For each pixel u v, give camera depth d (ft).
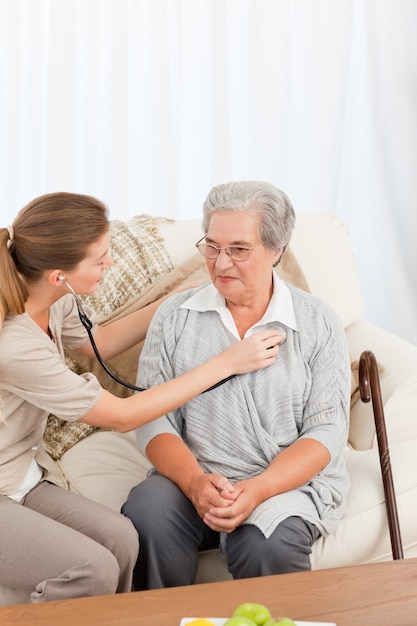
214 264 6.78
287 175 12.17
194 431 6.92
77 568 5.85
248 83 11.91
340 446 6.84
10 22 10.86
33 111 11.23
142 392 6.43
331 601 5.17
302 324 7.05
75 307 7.13
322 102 12.07
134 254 8.25
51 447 7.73
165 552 6.44
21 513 6.16
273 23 11.62
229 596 5.22
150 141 11.76
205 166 12.06
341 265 8.78
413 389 7.90
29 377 6.11
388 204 12.79
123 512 6.63
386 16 12.21
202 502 6.35
